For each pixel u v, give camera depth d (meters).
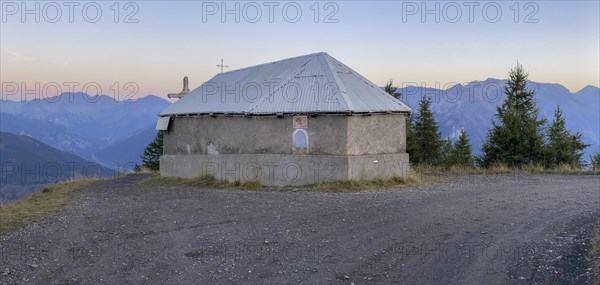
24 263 7.59
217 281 6.62
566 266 7.03
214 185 18.59
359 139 16.56
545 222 10.12
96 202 14.71
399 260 7.46
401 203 12.55
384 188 15.94
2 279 6.79
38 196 17.17
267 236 9.16
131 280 6.71
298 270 7.05
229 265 7.35
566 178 19.73
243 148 18.64
